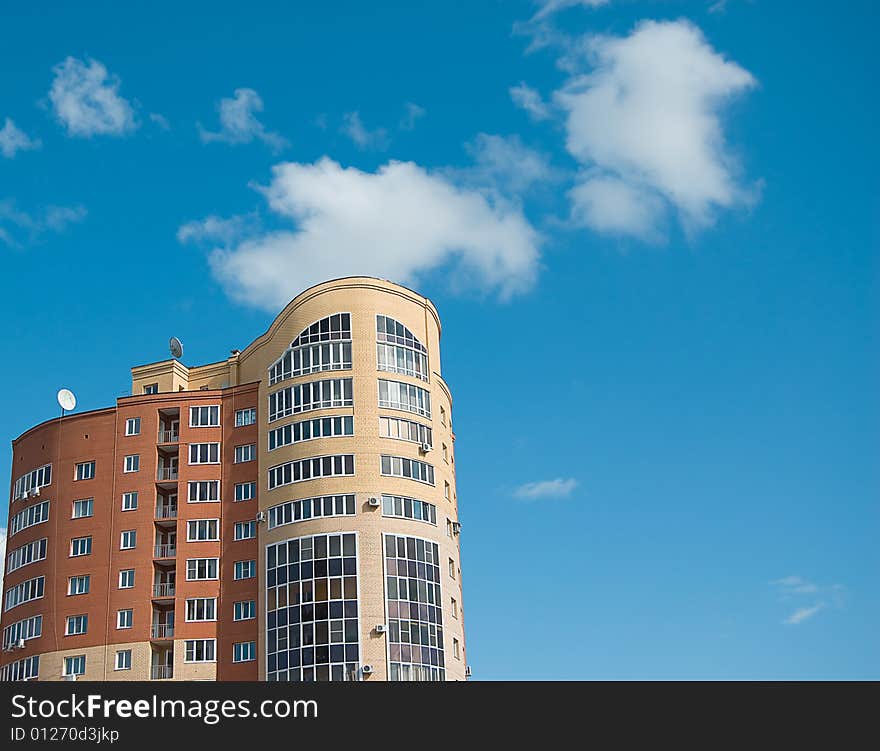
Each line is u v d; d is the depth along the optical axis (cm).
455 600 8362
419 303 8869
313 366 8406
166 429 8988
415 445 8281
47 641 8375
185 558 8450
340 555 7788
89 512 8731
